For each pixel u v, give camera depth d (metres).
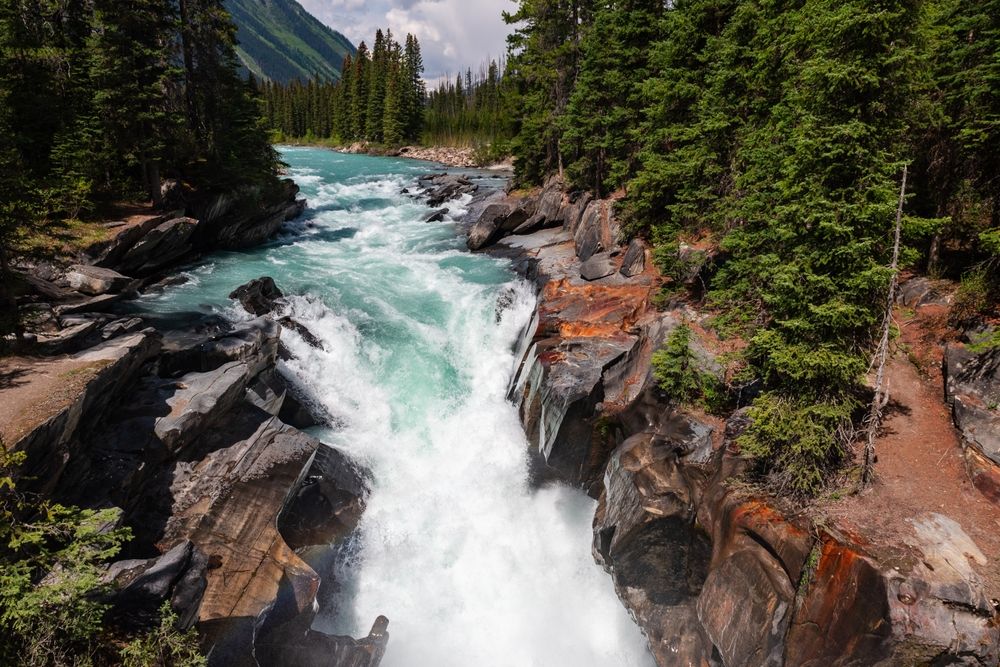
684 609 13.48
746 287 15.38
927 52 11.16
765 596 11.00
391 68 110.75
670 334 17.91
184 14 34.25
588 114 35.31
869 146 10.75
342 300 27.64
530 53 45.62
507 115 58.03
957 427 12.95
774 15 19.44
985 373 13.38
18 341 15.26
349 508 17.47
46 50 28.38
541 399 20.27
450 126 116.31
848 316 10.71
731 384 16.25
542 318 23.62
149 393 15.72
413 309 27.70
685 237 25.06
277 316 24.05
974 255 17.94
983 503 11.20
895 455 12.63
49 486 11.80
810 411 11.32
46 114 27.19
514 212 39.88
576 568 17.47
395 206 51.12
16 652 8.32
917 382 15.00
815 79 11.03
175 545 13.31
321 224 43.44
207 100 36.00
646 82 26.66
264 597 13.30
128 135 28.94
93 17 29.61
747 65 21.23
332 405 21.69
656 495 14.39
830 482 11.81
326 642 13.36
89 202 26.56
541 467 19.94
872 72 10.29
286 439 16.17
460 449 21.62
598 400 18.92
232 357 18.20
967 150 16.38
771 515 11.52
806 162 11.11
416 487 19.75
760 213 15.22
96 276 22.45
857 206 10.45
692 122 26.06
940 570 9.49
